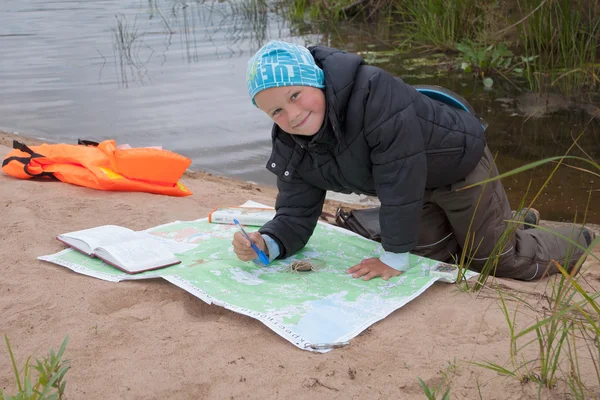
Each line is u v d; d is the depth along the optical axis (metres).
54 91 7.52
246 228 3.93
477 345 2.69
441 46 9.09
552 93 7.20
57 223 4.00
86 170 4.66
